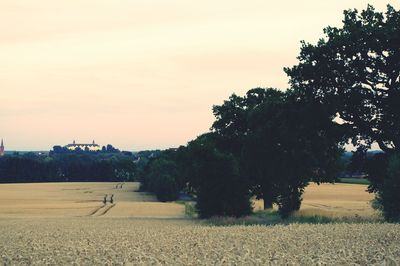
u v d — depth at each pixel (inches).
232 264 776.9
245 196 1941.4
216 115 2495.1
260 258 825.5
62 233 1448.1
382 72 1609.3
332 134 1668.3
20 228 1716.3
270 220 1747.0
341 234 1144.8
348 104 1610.5
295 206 1844.2
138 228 1596.9
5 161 7352.4
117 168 7810.0
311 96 1651.1
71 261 853.8
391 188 1375.5
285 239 1091.9
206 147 1950.1
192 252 937.5
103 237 1275.8
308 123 1656.0
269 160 1942.7
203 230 1393.9
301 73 1668.3
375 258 783.7
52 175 7490.2
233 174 1925.4
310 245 993.5
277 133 1849.2
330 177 1969.7
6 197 4544.8
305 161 1838.1
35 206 3580.2
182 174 2174.0
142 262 810.8
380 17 1630.2
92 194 5007.4
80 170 7736.2
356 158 1676.9
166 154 5841.5
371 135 1644.9
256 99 2482.8
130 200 4296.3
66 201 4126.5
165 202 4035.4
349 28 1600.6
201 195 1953.7
